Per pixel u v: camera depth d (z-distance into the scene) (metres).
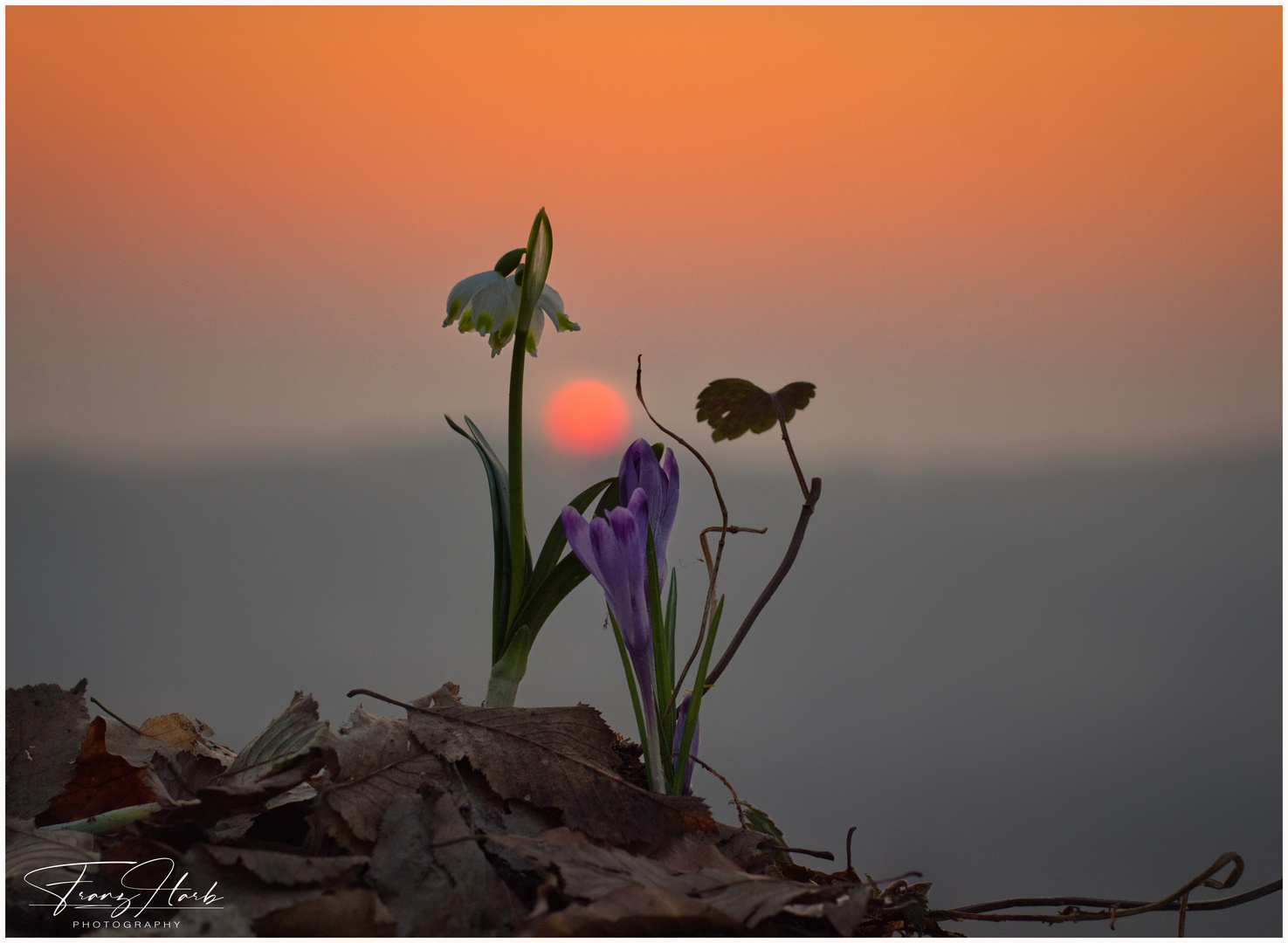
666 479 1.02
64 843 0.98
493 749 1.00
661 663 1.02
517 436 1.06
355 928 0.96
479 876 0.98
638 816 1.00
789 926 0.98
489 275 1.07
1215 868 1.00
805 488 1.02
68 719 1.02
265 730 1.02
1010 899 1.02
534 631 1.06
